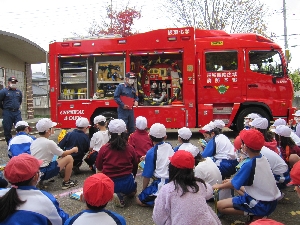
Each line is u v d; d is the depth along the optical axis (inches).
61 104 362.6
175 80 353.7
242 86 345.7
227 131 417.7
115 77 359.6
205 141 218.8
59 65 365.4
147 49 346.9
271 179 124.4
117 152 160.9
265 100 344.2
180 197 99.0
